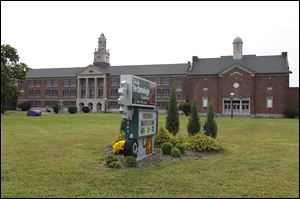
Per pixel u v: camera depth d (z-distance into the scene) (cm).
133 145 1234
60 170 1096
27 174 1042
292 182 980
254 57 7994
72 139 2002
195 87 7956
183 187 916
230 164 1234
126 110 1230
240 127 3278
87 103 9769
